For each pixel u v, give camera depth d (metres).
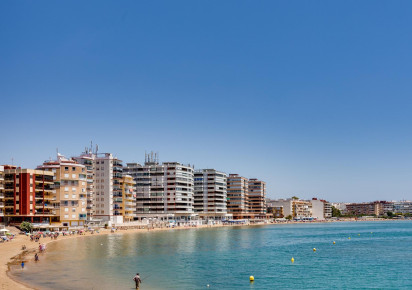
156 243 134.88
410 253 113.56
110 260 92.25
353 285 69.06
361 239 169.12
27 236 141.00
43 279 68.75
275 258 101.19
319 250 121.75
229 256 103.69
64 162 179.88
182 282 69.69
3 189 161.38
